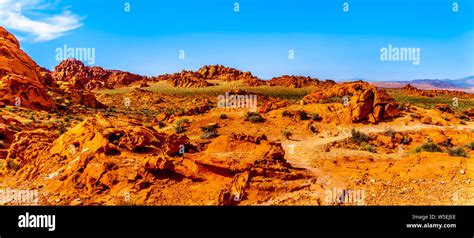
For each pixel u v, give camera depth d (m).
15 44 60.69
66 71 163.25
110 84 158.38
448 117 41.56
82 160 15.44
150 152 17.19
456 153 22.20
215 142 17.00
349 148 27.31
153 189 13.23
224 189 12.78
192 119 39.53
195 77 155.25
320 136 31.73
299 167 17.83
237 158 14.55
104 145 16.27
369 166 17.00
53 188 14.41
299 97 109.38
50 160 16.81
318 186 13.66
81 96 64.31
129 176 14.02
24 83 45.94
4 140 26.72
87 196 13.49
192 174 13.71
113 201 12.77
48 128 34.38
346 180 14.55
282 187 13.23
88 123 18.36
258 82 148.50
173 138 15.86
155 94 105.94
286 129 33.78
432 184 13.59
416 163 15.98
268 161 14.92
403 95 100.25
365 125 34.97
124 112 63.97
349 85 44.97
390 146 28.34
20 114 39.16
